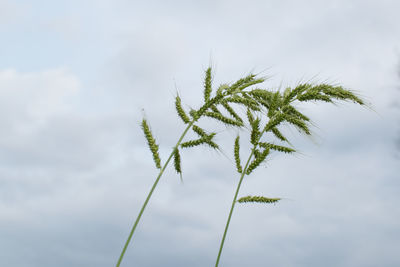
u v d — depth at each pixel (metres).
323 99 0.80
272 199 0.82
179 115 0.82
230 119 0.83
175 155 0.81
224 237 0.83
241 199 0.83
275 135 0.85
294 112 0.83
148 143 0.80
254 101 0.83
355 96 0.79
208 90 0.82
